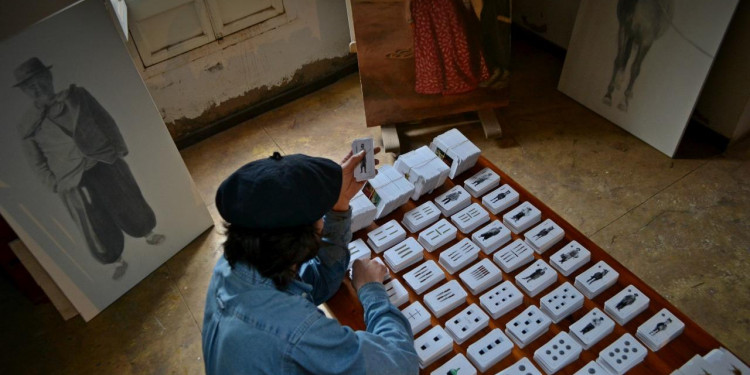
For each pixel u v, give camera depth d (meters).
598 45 3.48
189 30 3.38
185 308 2.88
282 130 3.88
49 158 2.34
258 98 3.97
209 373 1.38
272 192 1.27
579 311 1.93
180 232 3.09
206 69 3.59
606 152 3.44
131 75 2.51
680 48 2.99
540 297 2.00
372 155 1.97
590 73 3.62
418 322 1.89
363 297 1.74
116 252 2.80
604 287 1.96
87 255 2.67
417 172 2.27
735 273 2.75
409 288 2.04
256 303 1.31
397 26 3.11
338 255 1.80
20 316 2.91
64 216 2.50
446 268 2.10
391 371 1.38
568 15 3.92
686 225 2.98
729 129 3.24
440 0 3.06
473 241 2.18
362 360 1.32
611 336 1.85
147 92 2.60
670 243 2.91
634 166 3.33
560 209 3.14
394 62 3.24
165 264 3.09
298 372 1.26
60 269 2.59
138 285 3.00
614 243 2.94
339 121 3.91
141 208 2.82
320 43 3.99
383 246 2.13
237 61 3.69
